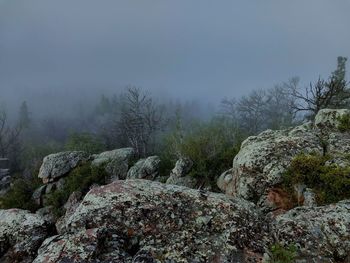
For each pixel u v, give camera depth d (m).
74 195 23.39
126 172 24.91
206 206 7.11
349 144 11.06
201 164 19.98
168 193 7.38
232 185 12.48
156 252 6.06
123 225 6.60
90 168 25.19
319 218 6.97
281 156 10.75
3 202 26.03
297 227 6.70
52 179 25.83
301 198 9.62
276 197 10.12
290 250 6.16
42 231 8.20
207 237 6.44
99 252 5.91
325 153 10.95
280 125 48.69
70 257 5.73
